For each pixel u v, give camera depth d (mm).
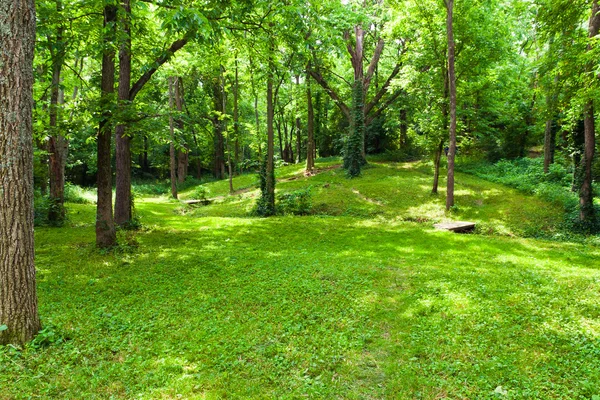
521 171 24047
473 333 5066
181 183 38969
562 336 4848
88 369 4141
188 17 7457
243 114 44844
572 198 16578
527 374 4047
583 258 10094
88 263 9375
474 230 15188
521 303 6059
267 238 13125
